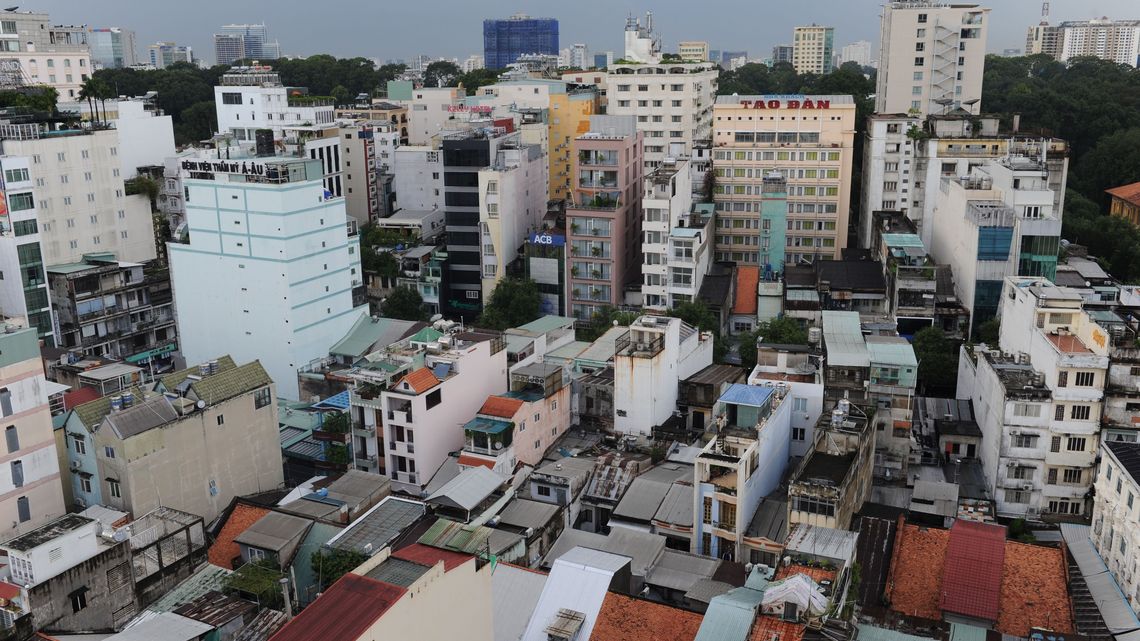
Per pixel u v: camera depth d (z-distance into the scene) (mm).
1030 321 96000
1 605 63531
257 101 197000
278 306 124062
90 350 131375
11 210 117375
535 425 96188
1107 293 123938
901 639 62469
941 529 78500
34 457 78500
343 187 197750
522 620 68125
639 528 82938
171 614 65375
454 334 107125
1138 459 75250
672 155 161250
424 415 92688
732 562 77000
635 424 100312
